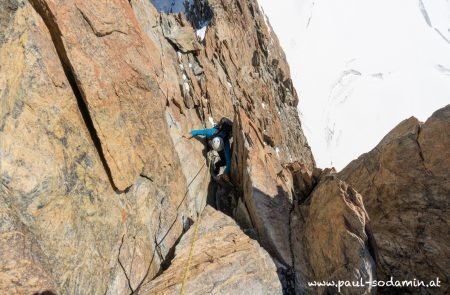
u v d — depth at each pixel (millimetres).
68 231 4234
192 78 11625
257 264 6328
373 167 8258
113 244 5109
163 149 6871
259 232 7461
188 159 8633
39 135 4027
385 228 7203
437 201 6668
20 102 3836
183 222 7387
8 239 3434
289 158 19094
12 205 3580
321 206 6949
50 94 4289
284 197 8016
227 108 13516
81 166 4676
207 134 9766
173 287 5363
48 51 4418
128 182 5574
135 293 5434
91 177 4848
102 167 5168
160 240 6492
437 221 6551
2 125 3557
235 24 21141
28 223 3719
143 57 6520
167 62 10305
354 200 6477
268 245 7273
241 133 8648
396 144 7539
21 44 3922
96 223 4789
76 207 4461
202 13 22344
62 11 4629
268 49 25969
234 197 9234
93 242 4660
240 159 8867
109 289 4922
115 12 5891
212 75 13531
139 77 6227
